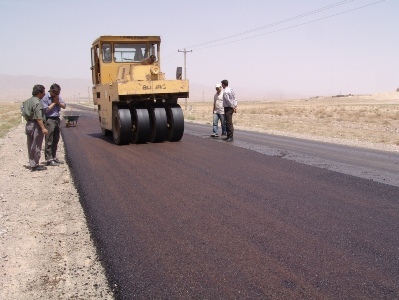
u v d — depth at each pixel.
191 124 24.36
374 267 4.00
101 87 15.19
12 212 6.25
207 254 4.37
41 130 9.49
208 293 3.55
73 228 5.41
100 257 4.39
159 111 13.57
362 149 12.57
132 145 13.33
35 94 9.30
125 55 14.98
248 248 4.51
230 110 14.34
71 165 9.77
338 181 7.73
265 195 6.69
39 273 4.12
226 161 9.97
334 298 3.43
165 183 7.64
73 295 3.65
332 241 4.68
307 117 39.38
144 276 3.91
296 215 5.64
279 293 3.52
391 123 30.58
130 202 6.41
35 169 9.54
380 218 5.49
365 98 136.88
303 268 4.00
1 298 3.65
